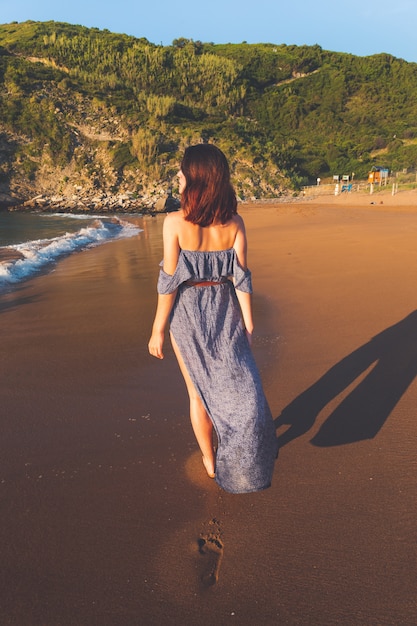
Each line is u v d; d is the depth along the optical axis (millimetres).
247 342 2270
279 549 1913
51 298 6633
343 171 64312
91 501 2252
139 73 74312
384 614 1603
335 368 3684
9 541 1996
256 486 2068
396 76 89000
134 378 3697
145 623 1609
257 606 1660
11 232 20359
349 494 2227
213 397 2150
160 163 49875
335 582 1742
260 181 53031
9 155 48812
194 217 2105
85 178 48344
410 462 2447
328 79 85125
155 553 1919
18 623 1613
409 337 4188
